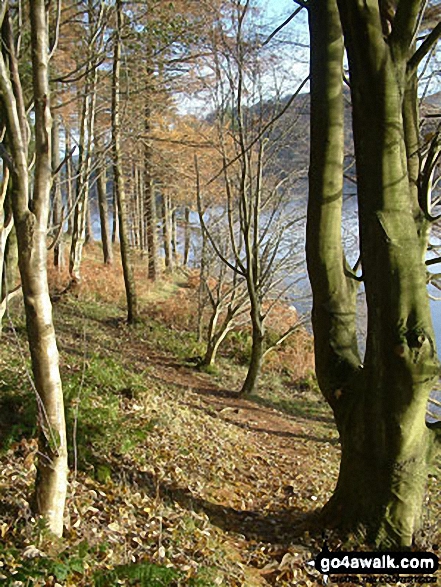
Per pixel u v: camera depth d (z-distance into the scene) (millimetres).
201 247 15672
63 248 19656
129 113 12375
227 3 10148
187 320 16984
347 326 5449
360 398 5047
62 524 3902
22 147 3422
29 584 3125
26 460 4926
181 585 3861
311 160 5395
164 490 5789
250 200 11336
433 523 5152
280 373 14969
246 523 5797
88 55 6941
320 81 5223
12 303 11484
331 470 8578
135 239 29984
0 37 3605
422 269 4680
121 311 17156
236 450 8281
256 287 11914
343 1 4746
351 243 11664
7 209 4855
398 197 4727
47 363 3566
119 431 6246
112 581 3494
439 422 5133
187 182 16641
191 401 10344
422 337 4465
